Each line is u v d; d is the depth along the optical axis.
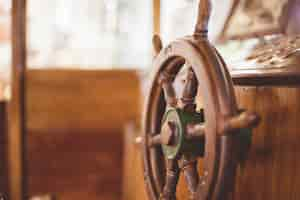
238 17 2.21
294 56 1.50
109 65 4.00
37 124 3.82
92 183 3.96
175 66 1.67
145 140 1.81
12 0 3.19
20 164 3.41
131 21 3.98
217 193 1.38
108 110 3.96
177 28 3.13
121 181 4.00
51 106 3.84
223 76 1.37
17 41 3.25
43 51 3.87
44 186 3.87
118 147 4.00
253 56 1.73
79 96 3.89
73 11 3.89
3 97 3.55
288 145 1.46
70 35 3.92
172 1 3.21
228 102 1.34
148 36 3.98
